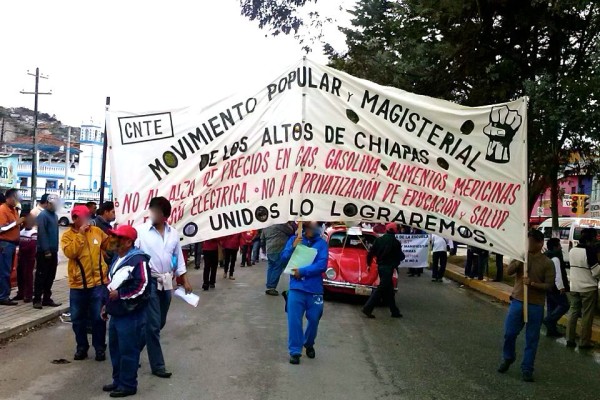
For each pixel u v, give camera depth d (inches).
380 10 764.6
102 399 233.9
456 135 271.7
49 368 276.4
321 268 306.2
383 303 538.6
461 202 272.2
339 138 267.7
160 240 262.2
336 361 314.7
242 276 704.4
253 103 264.8
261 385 263.3
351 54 772.0
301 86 266.4
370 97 269.3
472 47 556.1
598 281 387.5
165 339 350.0
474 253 733.3
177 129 261.0
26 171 2495.1
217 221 263.0
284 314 449.7
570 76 499.5
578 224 1023.0
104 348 294.2
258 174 264.2
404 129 270.1
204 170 261.7
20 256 419.8
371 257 477.4
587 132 480.4
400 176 270.1
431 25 601.3
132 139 258.7
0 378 257.6
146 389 250.1
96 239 291.0
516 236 274.1
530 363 298.4
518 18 509.4
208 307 471.5
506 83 579.5
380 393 260.7
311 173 266.1
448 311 523.5
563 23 525.7
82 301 290.7
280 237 545.6
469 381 290.4
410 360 327.6
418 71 626.8
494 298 626.2
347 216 267.4
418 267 803.4
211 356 312.0
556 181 748.6
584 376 314.5
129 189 258.4
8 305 404.8
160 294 271.3
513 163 273.6
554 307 431.5
